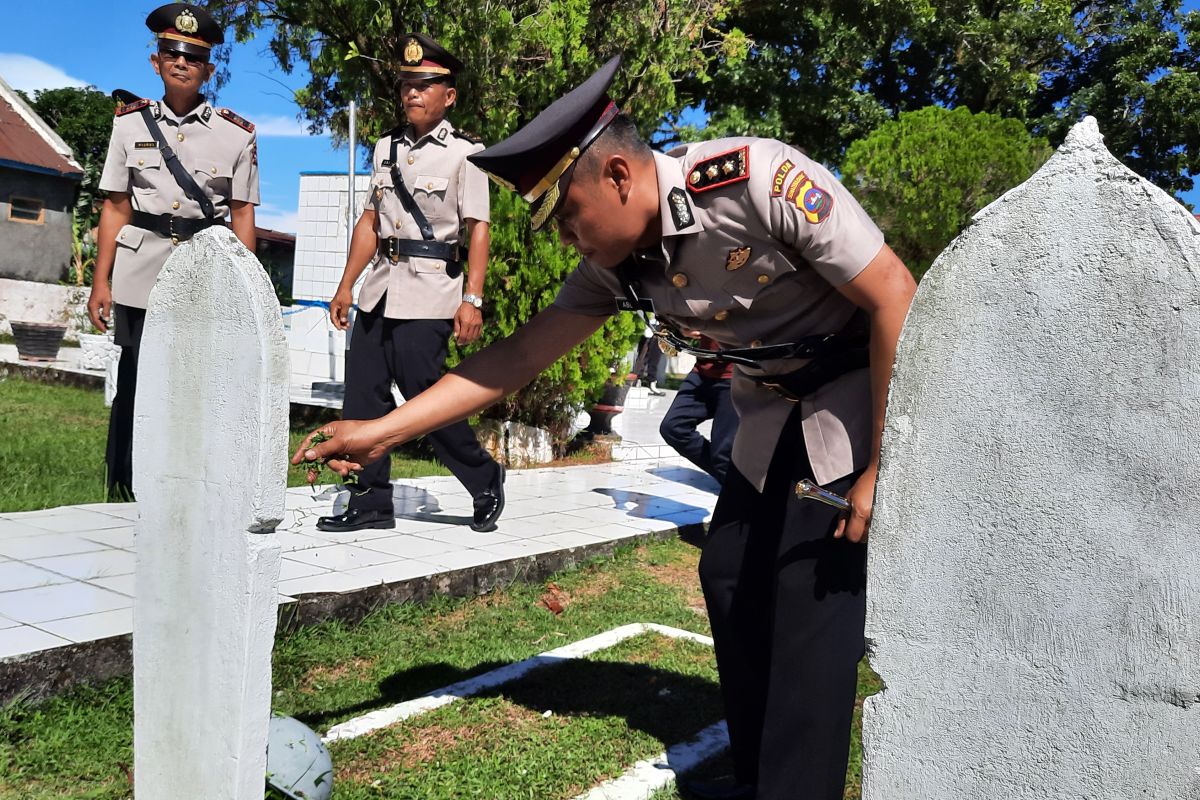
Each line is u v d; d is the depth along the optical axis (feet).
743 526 8.87
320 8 27.71
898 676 5.73
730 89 51.42
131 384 18.06
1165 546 4.86
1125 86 64.39
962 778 5.54
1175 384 4.80
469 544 16.97
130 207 17.61
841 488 7.88
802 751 7.91
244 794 7.16
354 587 13.46
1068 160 5.11
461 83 27.17
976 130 33.81
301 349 43.83
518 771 9.40
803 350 7.91
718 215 7.49
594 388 30.04
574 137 7.38
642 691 11.83
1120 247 4.94
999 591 5.36
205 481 7.22
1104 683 5.06
